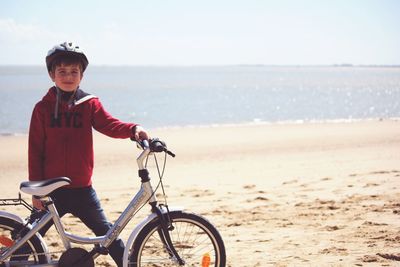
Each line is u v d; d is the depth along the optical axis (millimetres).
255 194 8500
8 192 9758
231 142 17875
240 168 11930
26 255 3760
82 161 3906
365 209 6871
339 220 6387
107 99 49688
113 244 3883
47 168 3898
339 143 16750
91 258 3785
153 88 79750
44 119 3865
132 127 3873
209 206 7637
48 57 3826
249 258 5020
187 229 6004
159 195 8656
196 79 151250
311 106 42719
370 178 9266
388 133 20016
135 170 12227
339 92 70688
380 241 5379
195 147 16578
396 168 10352
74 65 3838
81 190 3926
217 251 3912
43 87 74500
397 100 51250
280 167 11773
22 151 16750
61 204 3904
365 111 37469
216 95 60031
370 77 188125
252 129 23141
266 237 5801
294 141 17766
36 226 3719
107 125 3943
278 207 7355
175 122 28859
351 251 5090
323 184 9023
